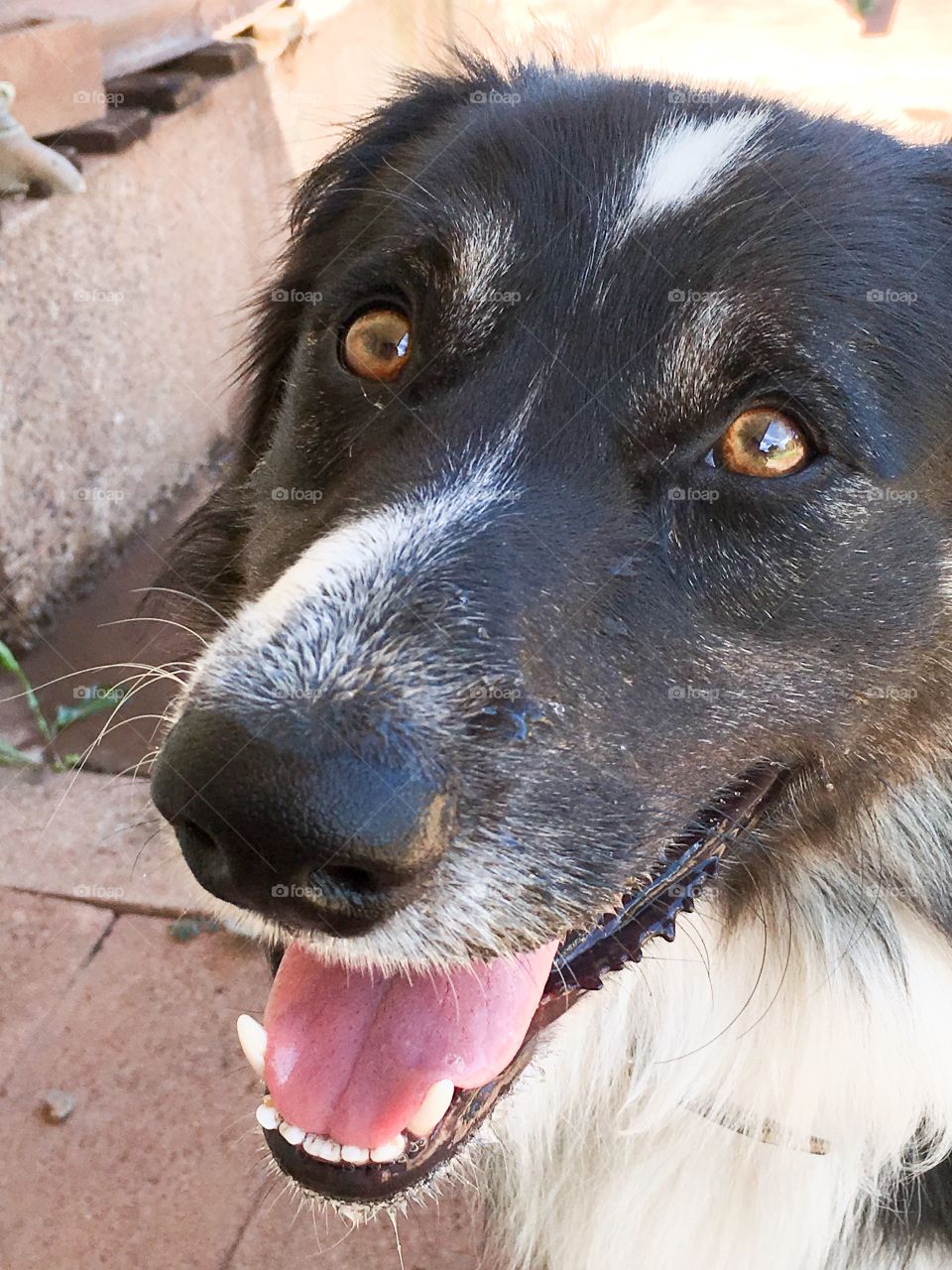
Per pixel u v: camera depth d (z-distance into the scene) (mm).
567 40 379
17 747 465
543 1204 324
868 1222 309
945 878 297
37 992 397
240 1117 372
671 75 327
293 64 687
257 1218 354
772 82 1029
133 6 566
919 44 1136
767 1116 303
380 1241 351
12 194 478
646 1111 308
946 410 271
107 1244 349
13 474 483
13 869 427
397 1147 249
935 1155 302
